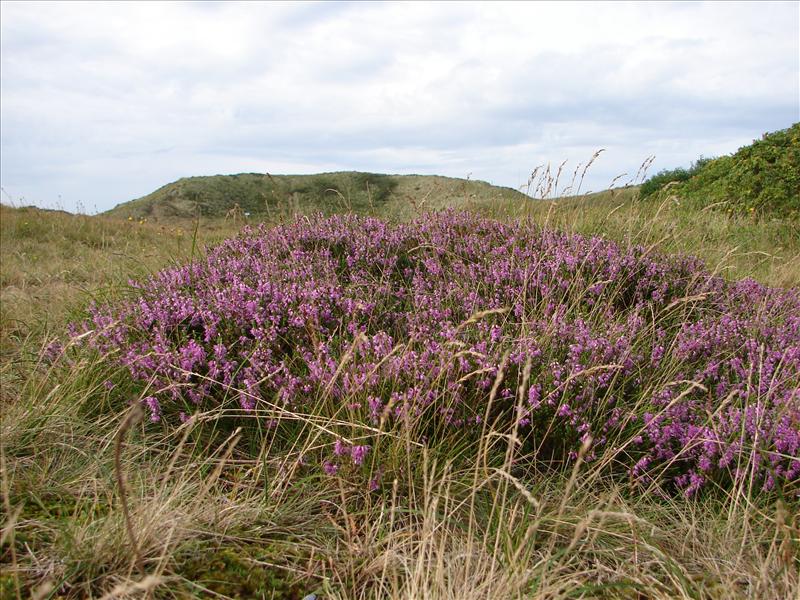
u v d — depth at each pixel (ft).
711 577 7.12
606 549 7.48
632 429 9.71
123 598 5.84
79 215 48.67
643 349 12.21
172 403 10.51
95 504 7.18
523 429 9.74
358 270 15.65
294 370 10.96
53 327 15.67
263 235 18.47
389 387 9.86
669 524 8.40
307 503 8.30
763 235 29.94
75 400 10.61
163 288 14.51
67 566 6.24
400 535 7.40
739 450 8.62
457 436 9.46
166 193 85.35
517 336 11.61
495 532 7.63
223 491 8.58
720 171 39.24
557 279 14.64
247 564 6.75
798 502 8.20
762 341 12.80
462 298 13.37
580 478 8.93
